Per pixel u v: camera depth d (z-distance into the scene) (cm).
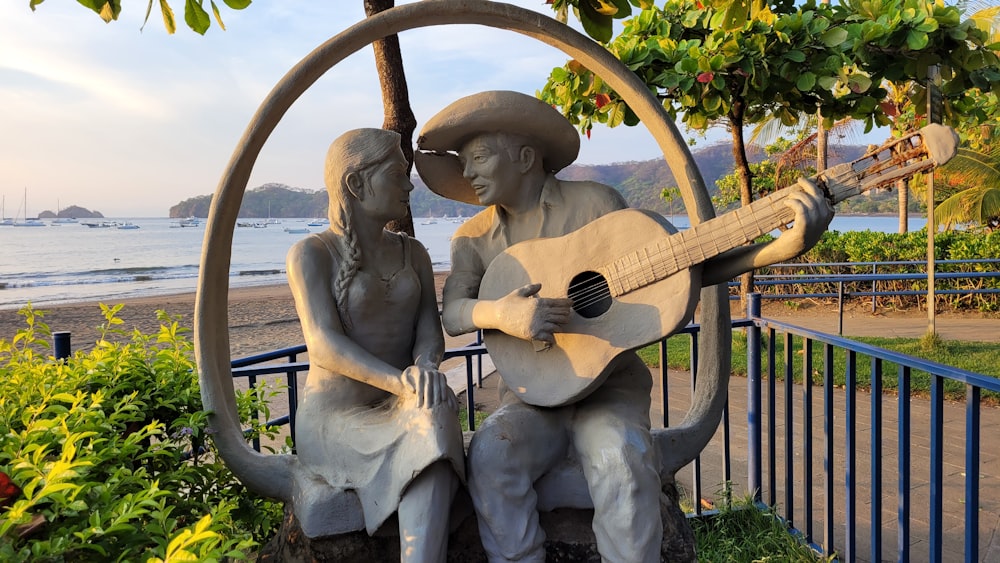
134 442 188
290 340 1020
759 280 916
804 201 160
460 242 215
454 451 169
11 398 206
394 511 171
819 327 981
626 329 179
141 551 150
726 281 199
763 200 167
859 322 1034
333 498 180
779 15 485
